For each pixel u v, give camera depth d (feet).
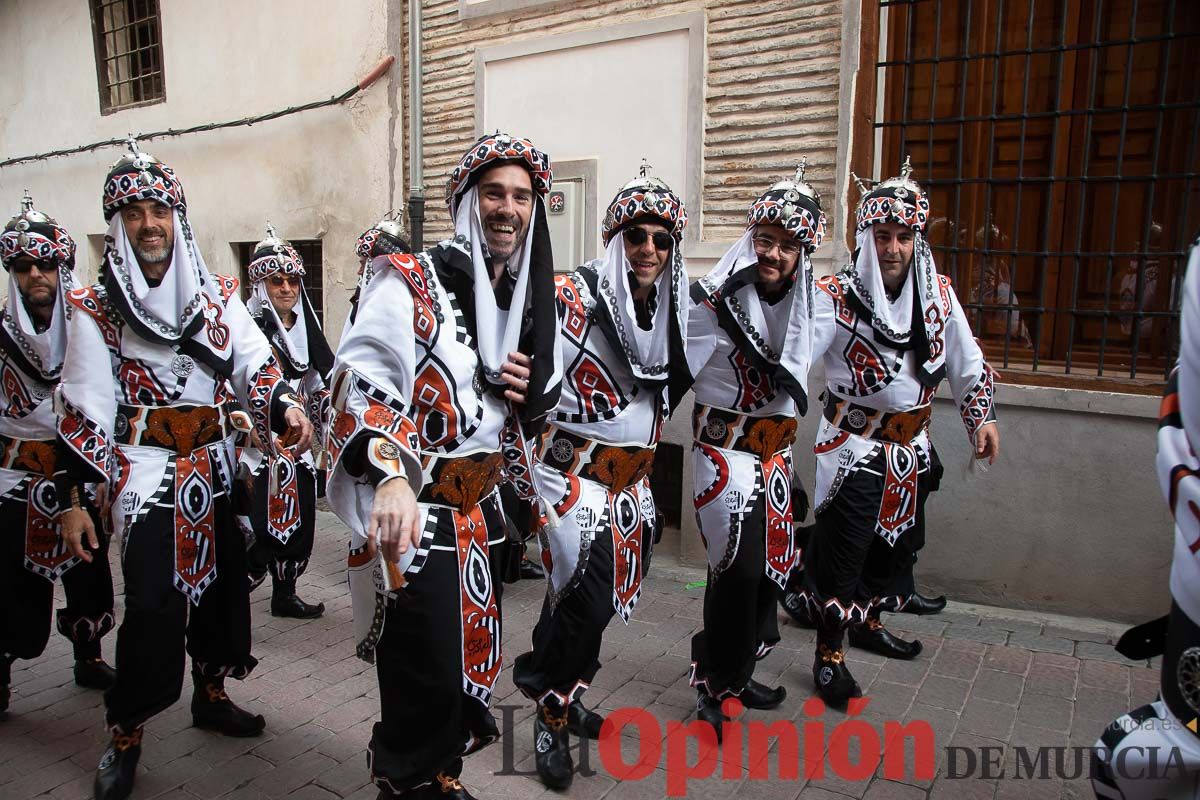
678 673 11.75
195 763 9.44
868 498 10.85
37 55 28.78
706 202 15.66
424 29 18.98
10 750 9.80
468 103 18.53
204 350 9.07
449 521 7.04
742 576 9.48
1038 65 13.78
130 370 8.77
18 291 10.23
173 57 24.59
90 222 28.12
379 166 20.22
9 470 10.28
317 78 21.30
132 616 8.50
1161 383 12.64
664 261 8.83
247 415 9.75
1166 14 12.96
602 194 16.78
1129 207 13.41
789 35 14.58
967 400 11.66
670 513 17.01
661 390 9.04
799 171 9.83
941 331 11.21
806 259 9.36
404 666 6.94
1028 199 14.01
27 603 10.43
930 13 14.37
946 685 11.28
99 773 8.73
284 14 21.72
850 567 10.71
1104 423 12.90
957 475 14.03
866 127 14.16
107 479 8.50
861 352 11.00
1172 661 5.13
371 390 6.55
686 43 15.52
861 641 12.39
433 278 6.86
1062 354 14.05
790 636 13.10
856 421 11.19
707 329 9.49
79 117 27.89
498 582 7.57
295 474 13.26
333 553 17.62
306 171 21.79
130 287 8.70
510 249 7.07
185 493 8.87
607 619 8.91
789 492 9.94
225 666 9.81
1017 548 13.71
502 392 7.16
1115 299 13.62
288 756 9.62
